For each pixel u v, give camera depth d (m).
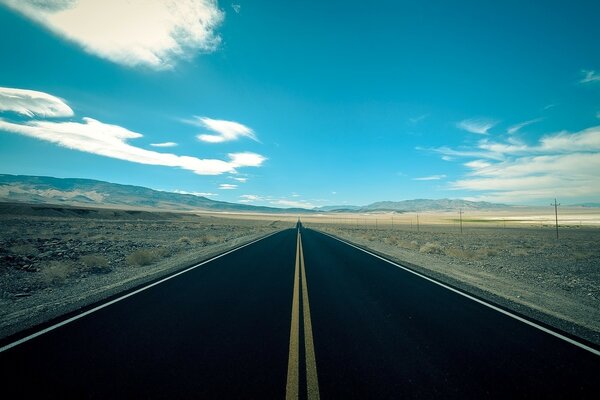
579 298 9.98
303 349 5.29
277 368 4.57
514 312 7.76
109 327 6.29
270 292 9.54
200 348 5.29
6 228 31.92
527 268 16.22
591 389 4.18
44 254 16.55
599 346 5.66
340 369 4.58
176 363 4.71
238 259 17.23
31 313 7.33
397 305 8.24
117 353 5.05
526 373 4.59
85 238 25.45
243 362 4.76
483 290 10.36
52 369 4.50
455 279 12.36
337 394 3.88
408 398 3.84
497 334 6.18
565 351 5.40
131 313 7.29
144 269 14.07
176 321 6.72
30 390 3.94
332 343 5.58
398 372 4.52
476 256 20.09
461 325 6.69
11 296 9.12
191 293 9.34
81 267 13.67
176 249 22.48
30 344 5.39
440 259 19.20
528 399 3.91
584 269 16.09
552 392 4.09
